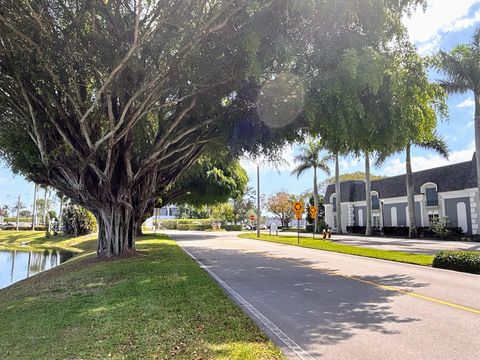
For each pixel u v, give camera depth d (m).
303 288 10.55
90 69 12.39
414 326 6.86
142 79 13.87
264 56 12.14
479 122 26.03
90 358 5.34
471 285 10.82
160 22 11.43
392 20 12.18
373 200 49.31
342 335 6.35
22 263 28.64
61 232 61.12
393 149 14.55
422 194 41.22
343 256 18.97
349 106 12.18
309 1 10.72
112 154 16.31
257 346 5.62
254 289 10.41
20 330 7.17
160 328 6.54
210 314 7.39
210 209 85.06
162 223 77.69
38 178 18.61
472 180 35.84
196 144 18.44
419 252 21.19
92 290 10.57
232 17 11.60
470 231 35.88
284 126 15.48
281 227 78.00
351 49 11.55
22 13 10.52
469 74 26.08
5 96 14.29
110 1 12.00
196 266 14.28
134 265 14.50
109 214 17.78
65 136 14.83
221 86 14.66
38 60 11.87
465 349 5.68
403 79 12.87
